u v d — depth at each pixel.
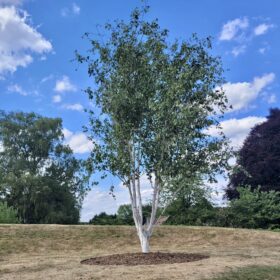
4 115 59.66
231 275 11.96
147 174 15.98
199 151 15.96
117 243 23.47
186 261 14.65
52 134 59.28
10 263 16.64
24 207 51.94
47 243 22.88
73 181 57.31
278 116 43.03
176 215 30.53
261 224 30.06
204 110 15.86
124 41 16.45
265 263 14.08
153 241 24.14
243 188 33.41
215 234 24.83
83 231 25.00
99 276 11.94
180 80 15.30
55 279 11.84
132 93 15.98
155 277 11.55
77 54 16.67
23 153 58.22
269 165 38.53
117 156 15.74
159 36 16.50
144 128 15.80
